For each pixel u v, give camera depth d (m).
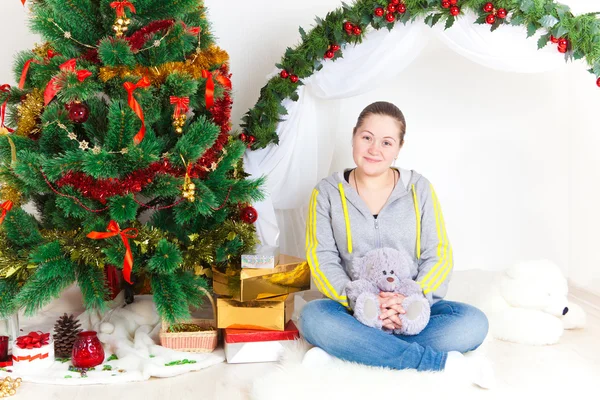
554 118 3.06
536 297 2.27
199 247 2.15
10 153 1.98
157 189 2.03
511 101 3.03
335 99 2.49
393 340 1.88
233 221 2.25
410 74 2.96
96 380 1.88
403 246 2.17
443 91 2.99
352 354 1.91
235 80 2.82
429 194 2.22
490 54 2.23
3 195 2.03
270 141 2.40
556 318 2.26
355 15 2.21
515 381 1.87
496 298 2.34
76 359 1.95
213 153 2.14
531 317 2.24
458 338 1.92
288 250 2.84
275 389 1.75
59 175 1.95
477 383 1.82
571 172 3.06
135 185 1.92
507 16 2.15
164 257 1.98
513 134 3.05
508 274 2.37
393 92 2.97
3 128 2.07
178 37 2.04
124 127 1.90
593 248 2.84
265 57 2.82
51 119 1.98
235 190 2.17
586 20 2.09
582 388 1.82
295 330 2.10
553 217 3.11
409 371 1.84
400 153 3.02
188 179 2.00
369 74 2.33
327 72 2.36
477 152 3.05
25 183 1.96
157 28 2.00
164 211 2.32
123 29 1.95
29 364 1.93
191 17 2.25
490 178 3.07
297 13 2.81
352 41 2.28
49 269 1.88
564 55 2.18
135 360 1.99
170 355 2.04
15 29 2.74
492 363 2.03
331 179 2.26
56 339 2.07
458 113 3.01
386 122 2.12
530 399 1.74
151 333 2.19
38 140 2.05
